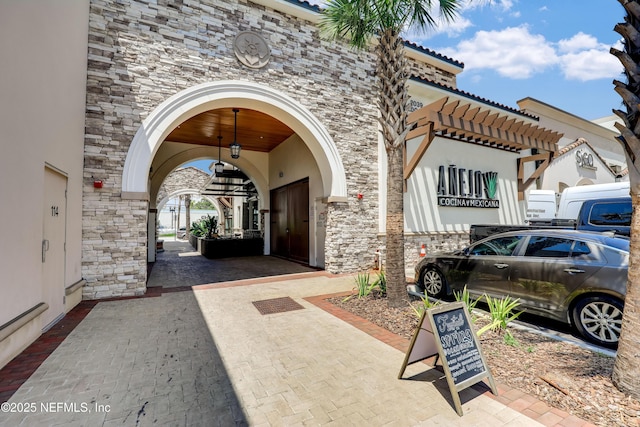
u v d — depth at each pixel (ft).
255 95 24.93
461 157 37.58
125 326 14.88
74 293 17.89
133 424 7.75
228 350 12.21
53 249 14.82
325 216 30.71
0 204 9.93
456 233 36.40
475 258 17.89
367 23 18.39
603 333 12.60
